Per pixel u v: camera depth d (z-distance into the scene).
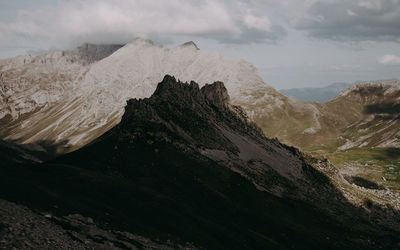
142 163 137.00
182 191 116.19
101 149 146.75
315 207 138.38
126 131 162.62
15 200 55.03
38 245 39.53
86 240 47.50
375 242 115.75
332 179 187.88
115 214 71.56
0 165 89.62
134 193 93.81
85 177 96.31
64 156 147.62
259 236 93.75
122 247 50.62
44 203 59.34
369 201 165.62
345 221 131.00
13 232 40.38
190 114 191.00
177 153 149.12
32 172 92.31
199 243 73.56
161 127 169.00
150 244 58.38
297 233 107.06
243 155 173.12
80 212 62.09
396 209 162.62
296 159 199.25
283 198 138.62
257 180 147.50
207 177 133.75
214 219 96.44
